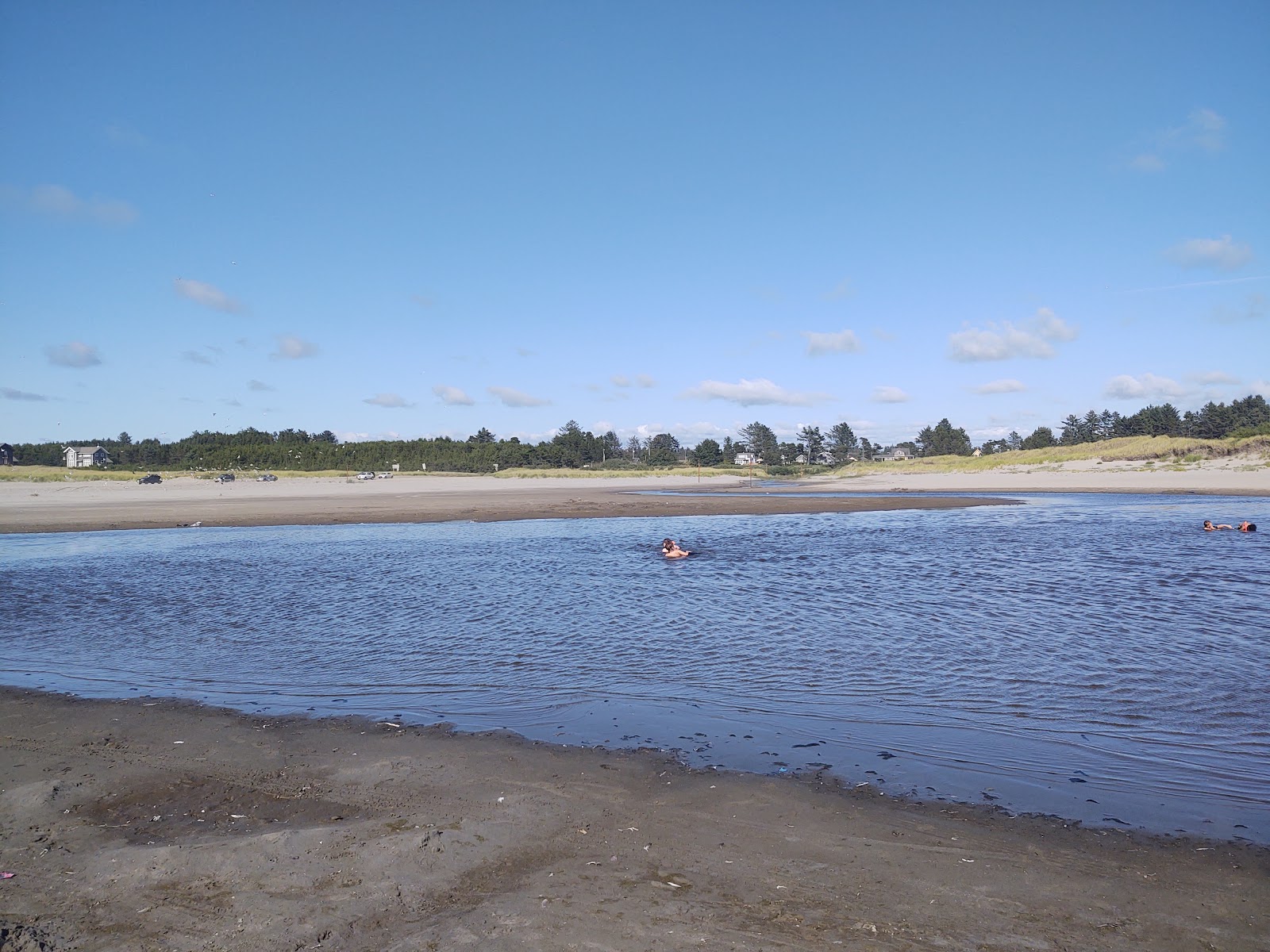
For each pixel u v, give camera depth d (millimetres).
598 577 23281
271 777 8570
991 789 8234
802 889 6109
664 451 176250
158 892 6039
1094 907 5871
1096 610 17312
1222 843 7000
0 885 6184
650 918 5645
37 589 22031
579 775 8562
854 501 60094
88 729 10297
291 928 5508
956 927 5555
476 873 6348
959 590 20016
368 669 13289
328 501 62219
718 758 9133
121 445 154750
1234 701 11117
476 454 143000
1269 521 38969
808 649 14250
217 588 21766
